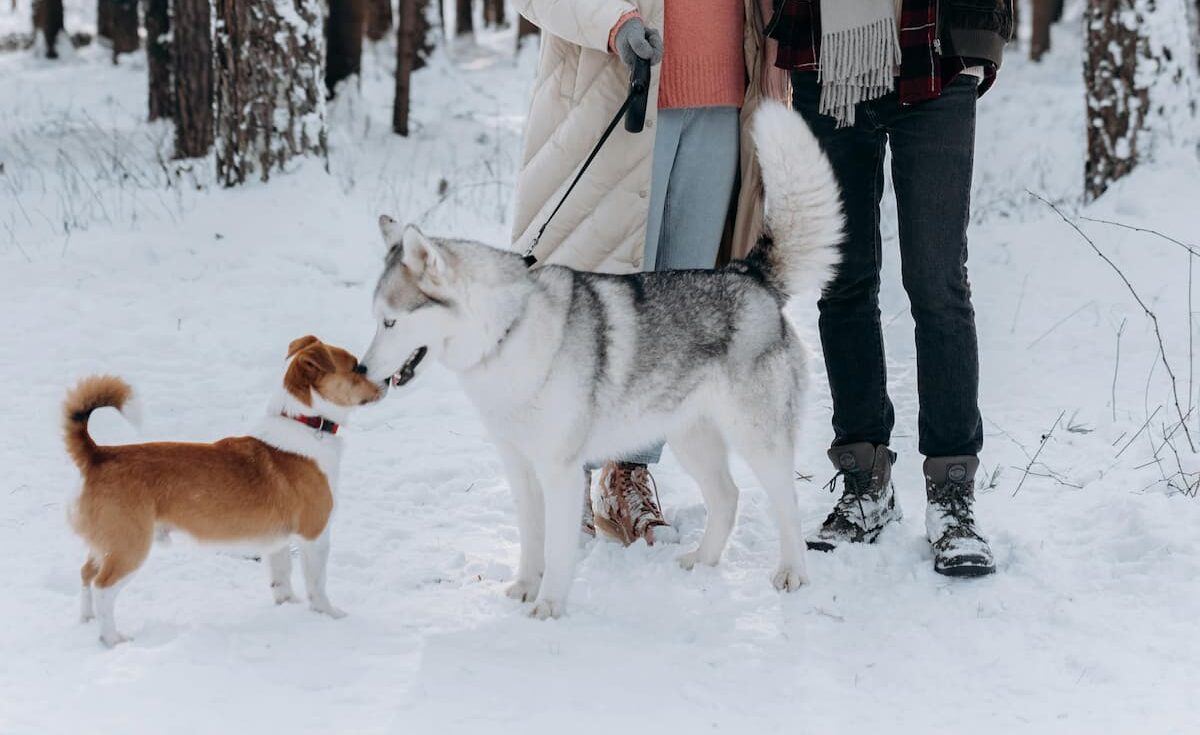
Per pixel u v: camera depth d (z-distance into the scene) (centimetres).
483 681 306
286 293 717
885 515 420
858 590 378
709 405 391
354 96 1356
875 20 378
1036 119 1509
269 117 866
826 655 331
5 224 833
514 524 442
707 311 383
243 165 871
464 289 347
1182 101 850
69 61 1984
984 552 381
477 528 436
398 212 913
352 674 306
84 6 2884
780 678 316
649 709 295
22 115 1398
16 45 2178
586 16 390
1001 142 1368
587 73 412
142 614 342
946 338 390
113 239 775
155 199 901
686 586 384
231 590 366
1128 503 418
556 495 359
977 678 316
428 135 1316
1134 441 489
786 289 396
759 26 421
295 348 363
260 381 593
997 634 341
